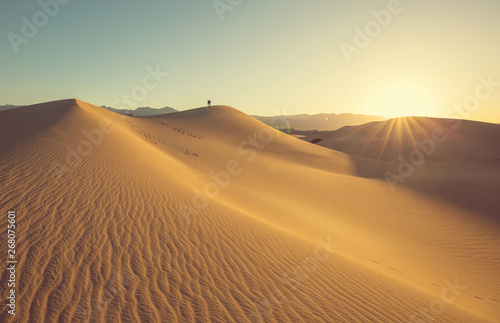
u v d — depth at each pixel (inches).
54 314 146.9
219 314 166.4
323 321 176.4
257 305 182.2
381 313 203.3
